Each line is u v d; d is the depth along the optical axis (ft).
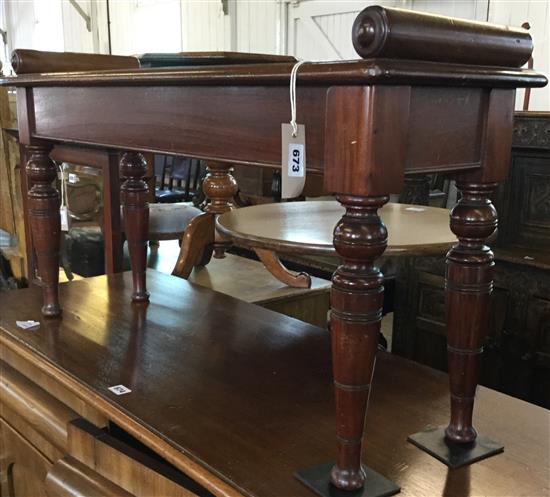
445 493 2.50
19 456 4.11
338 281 2.25
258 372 3.58
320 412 3.13
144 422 3.01
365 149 2.06
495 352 5.84
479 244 2.76
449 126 2.35
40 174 4.19
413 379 3.52
